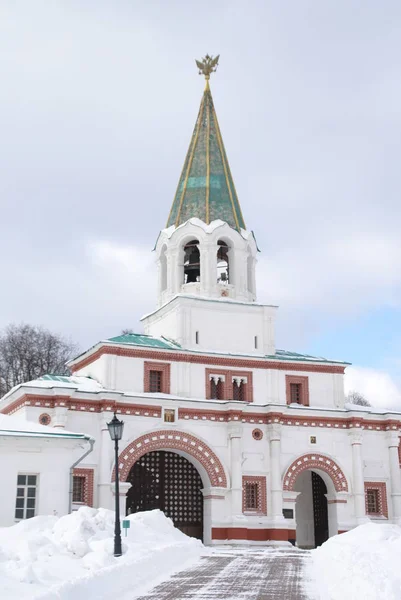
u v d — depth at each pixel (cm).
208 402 4188
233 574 2081
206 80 5316
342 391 4641
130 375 4141
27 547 2028
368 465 4550
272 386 4456
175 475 4253
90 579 1598
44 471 3216
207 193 4800
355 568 1666
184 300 4419
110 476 3853
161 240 4812
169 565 2330
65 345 7562
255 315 4622
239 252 4709
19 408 3950
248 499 4212
